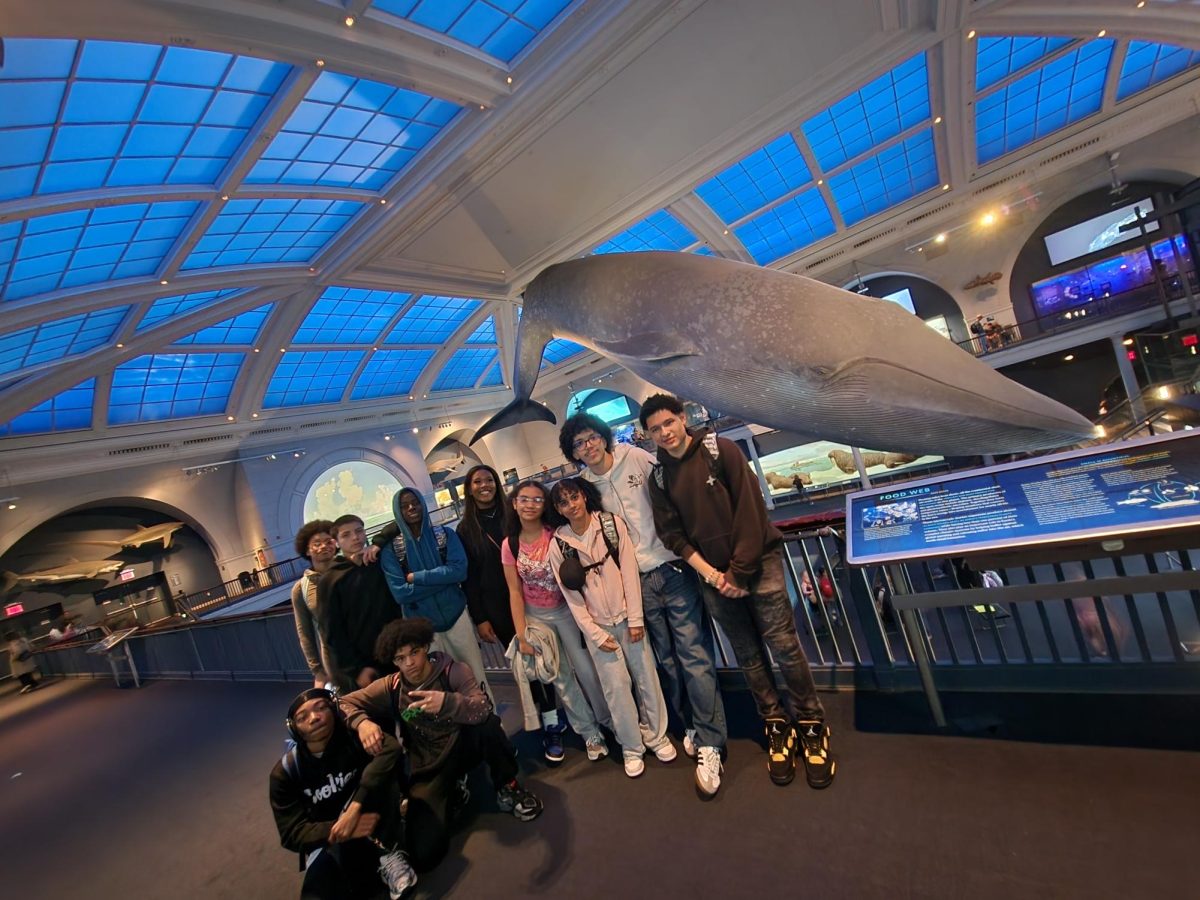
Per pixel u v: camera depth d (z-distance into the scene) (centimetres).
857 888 164
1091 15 1098
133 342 1379
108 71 737
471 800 264
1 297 1038
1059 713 211
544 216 1433
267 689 583
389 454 2402
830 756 213
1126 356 1292
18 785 507
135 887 282
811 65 1085
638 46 941
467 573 288
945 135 1473
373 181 1209
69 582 1631
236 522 1933
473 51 915
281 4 729
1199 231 959
